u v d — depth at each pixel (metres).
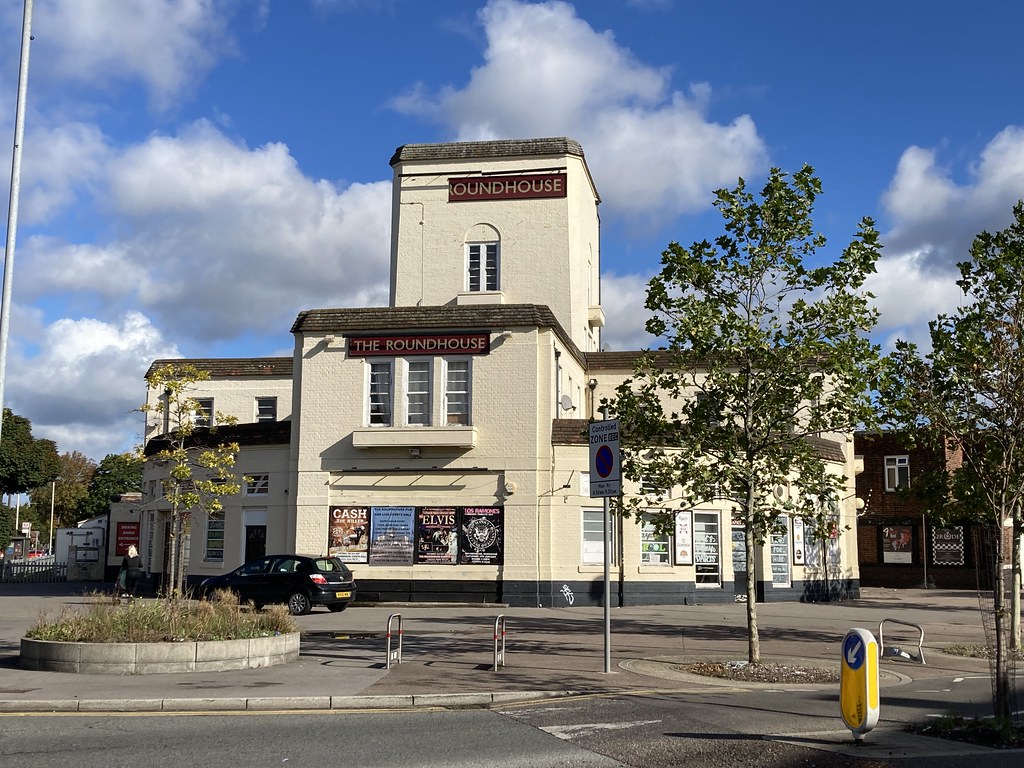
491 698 11.89
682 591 28.11
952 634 21.50
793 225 14.98
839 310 14.59
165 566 31.48
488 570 27.05
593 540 27.58
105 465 71.56
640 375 15.56
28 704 11.05
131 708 11.12
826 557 32.47
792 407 15.15
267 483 29.22
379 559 27.47
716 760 8.69
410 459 27.75
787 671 14.55
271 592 24.48
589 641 18.50
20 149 17.61
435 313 28.20
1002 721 9.80
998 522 12.61
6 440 56.28
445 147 37.84
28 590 33.41
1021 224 15.00
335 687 12.40
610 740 9.54
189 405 27.31
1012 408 12.66
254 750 8.99
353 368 28.39
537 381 27.67
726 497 15.62
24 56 18.00
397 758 8.70
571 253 36.72
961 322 14.19
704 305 14.94
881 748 9.15
